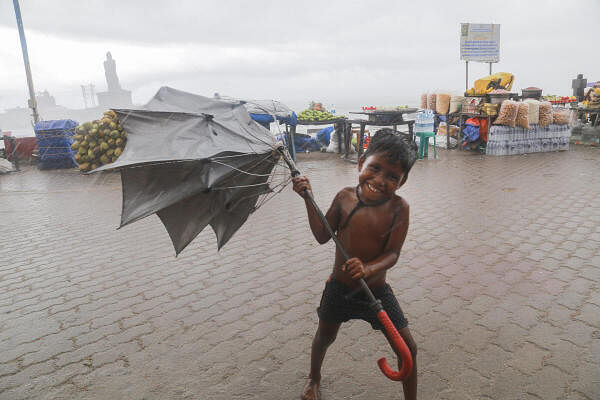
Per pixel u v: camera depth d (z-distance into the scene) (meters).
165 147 1.96
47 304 4.02
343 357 2.98
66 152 12.39
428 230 5.62
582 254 4.60
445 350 3.02
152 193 1.99
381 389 2.65
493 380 2.68
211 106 2.48
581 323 3.28
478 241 5.14
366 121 11.14
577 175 8.65
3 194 9.27
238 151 2.02
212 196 2.11
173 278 4.47
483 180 8.59
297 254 4.99
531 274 4.18
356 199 2.12
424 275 4.26
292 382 2.76
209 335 3.35
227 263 4.80
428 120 11.20
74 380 2.86
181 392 2.70
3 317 3.79
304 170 10.42
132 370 2.94
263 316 3.61
